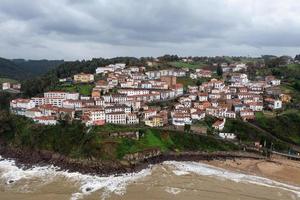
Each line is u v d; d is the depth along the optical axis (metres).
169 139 156.88
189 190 106.69
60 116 169.75
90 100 195.38
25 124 166.50
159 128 164.88
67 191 105.75
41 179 118.25
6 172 126.12
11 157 148.50
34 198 99.19
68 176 122.62
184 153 149.50
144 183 113.94
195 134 162.62
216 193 104.38
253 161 144.50
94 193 104.00
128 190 106.88
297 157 148.00
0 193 103.25
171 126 176.25
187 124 172.62
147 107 197.25
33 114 177.25
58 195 101.81
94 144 140.00
